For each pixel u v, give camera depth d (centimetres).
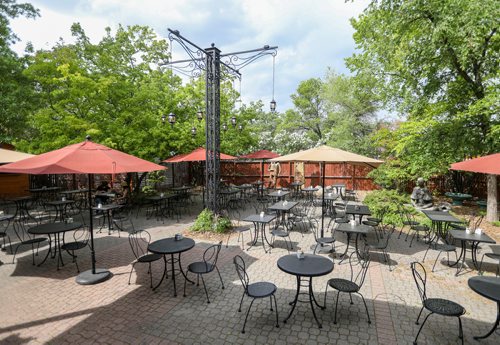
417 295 511
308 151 768
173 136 1388
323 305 475
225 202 1393
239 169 2147
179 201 1522
